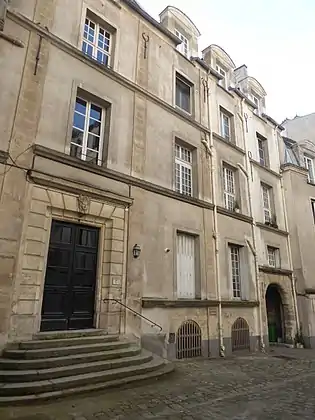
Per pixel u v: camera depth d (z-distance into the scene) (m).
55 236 8.05
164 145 11.31
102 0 10.75
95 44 10.45
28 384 5.42
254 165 16.02
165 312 9.64
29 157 7.70
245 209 14.40
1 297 6.61
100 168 8.96
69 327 7.82
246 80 18.38
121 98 10.32
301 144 20.64
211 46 16.14
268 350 13.01
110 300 8.45
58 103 8.62
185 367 8.60
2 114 7.53
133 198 9.70
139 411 5.07
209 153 13.21
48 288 7.61
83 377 6.00
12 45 8.12
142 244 9.59
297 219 16.83
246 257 13.48
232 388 6.68
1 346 6.38
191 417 4.90
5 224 6.98
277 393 6.47
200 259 11.35
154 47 12.20
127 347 7.87
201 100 13.83
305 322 15.18
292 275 15.98
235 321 12.01
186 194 12.11
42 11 9.02
